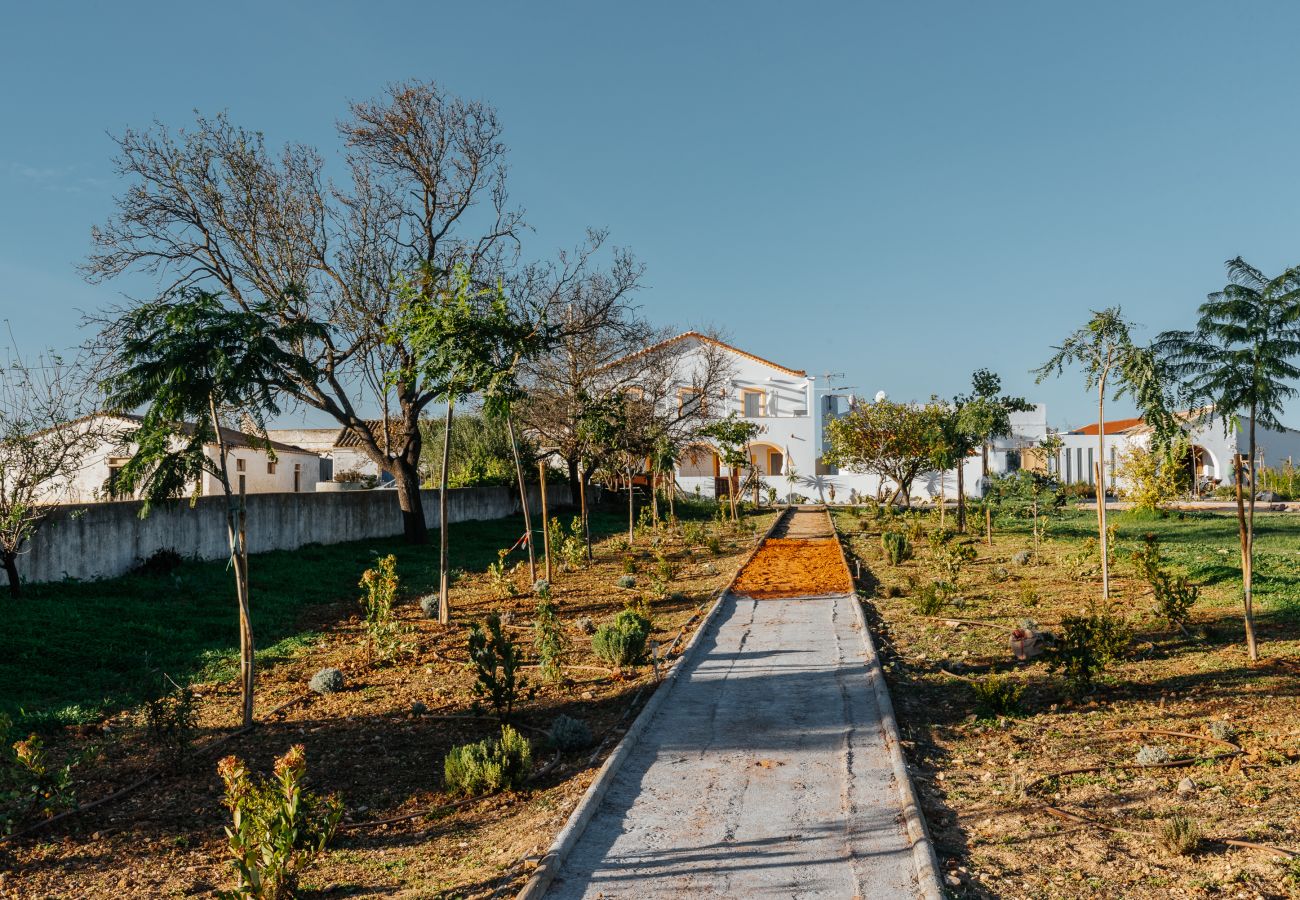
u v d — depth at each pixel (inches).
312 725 383.2
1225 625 504.7
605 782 277.9
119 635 523.5
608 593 724.7
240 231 934.4
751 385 2107.5
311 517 965.2
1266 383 405.7
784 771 288.5
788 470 2094.0
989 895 197.8
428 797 292.0
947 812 249.6
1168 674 402.6
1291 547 855.1
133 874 240.5
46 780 285.3
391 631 503.5
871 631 531.8
